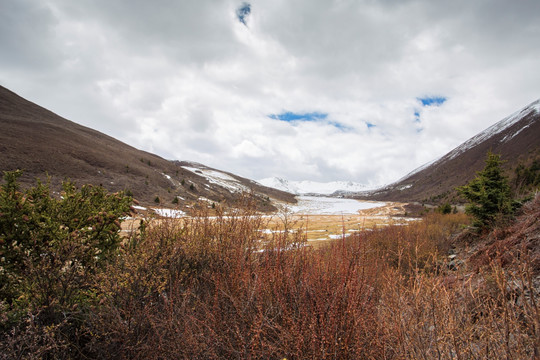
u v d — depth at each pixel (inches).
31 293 79.5
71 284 85.4
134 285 86.7
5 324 73.6
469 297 81.7
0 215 87.7
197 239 125.3
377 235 387.9
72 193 117.8
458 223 651.5
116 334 79.2
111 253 106.1
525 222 257.1
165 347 77.4
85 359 79.2
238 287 93.3
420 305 78.7
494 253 106.8
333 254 110.9
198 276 110.7
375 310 89.2
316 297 82.2
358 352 68.6
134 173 2578.7
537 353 57.4
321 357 67.1
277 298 86.5
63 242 87.5
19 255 87.4
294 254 115.2
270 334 81.9
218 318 83.6
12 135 2251.5
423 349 69.6
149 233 115.4
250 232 127.3
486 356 65.8
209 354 74.5
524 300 64.3
